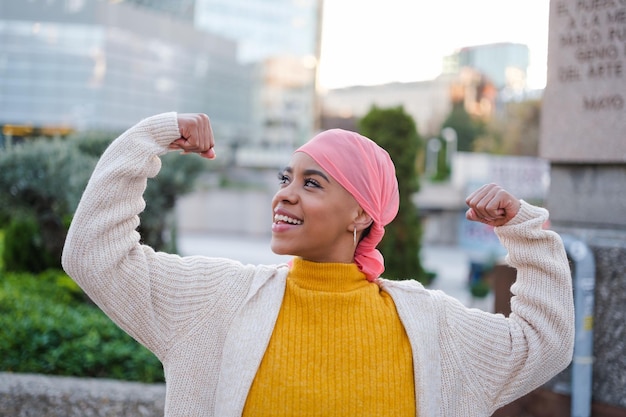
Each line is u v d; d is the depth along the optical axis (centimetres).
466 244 1869
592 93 361
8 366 446
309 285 175
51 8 1883
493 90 6159
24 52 1794
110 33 2256
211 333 172
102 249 162
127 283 165
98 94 2103
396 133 898
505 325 184
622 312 326
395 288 183
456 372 177
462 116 5356
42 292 621
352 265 177
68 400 355
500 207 182
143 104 2600
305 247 173
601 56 357
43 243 749
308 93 4016
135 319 168
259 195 3186
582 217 375
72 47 1933
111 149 170
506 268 374
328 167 171
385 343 171
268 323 168
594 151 360
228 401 163
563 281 182
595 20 359
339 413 162
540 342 180
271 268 182
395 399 167
